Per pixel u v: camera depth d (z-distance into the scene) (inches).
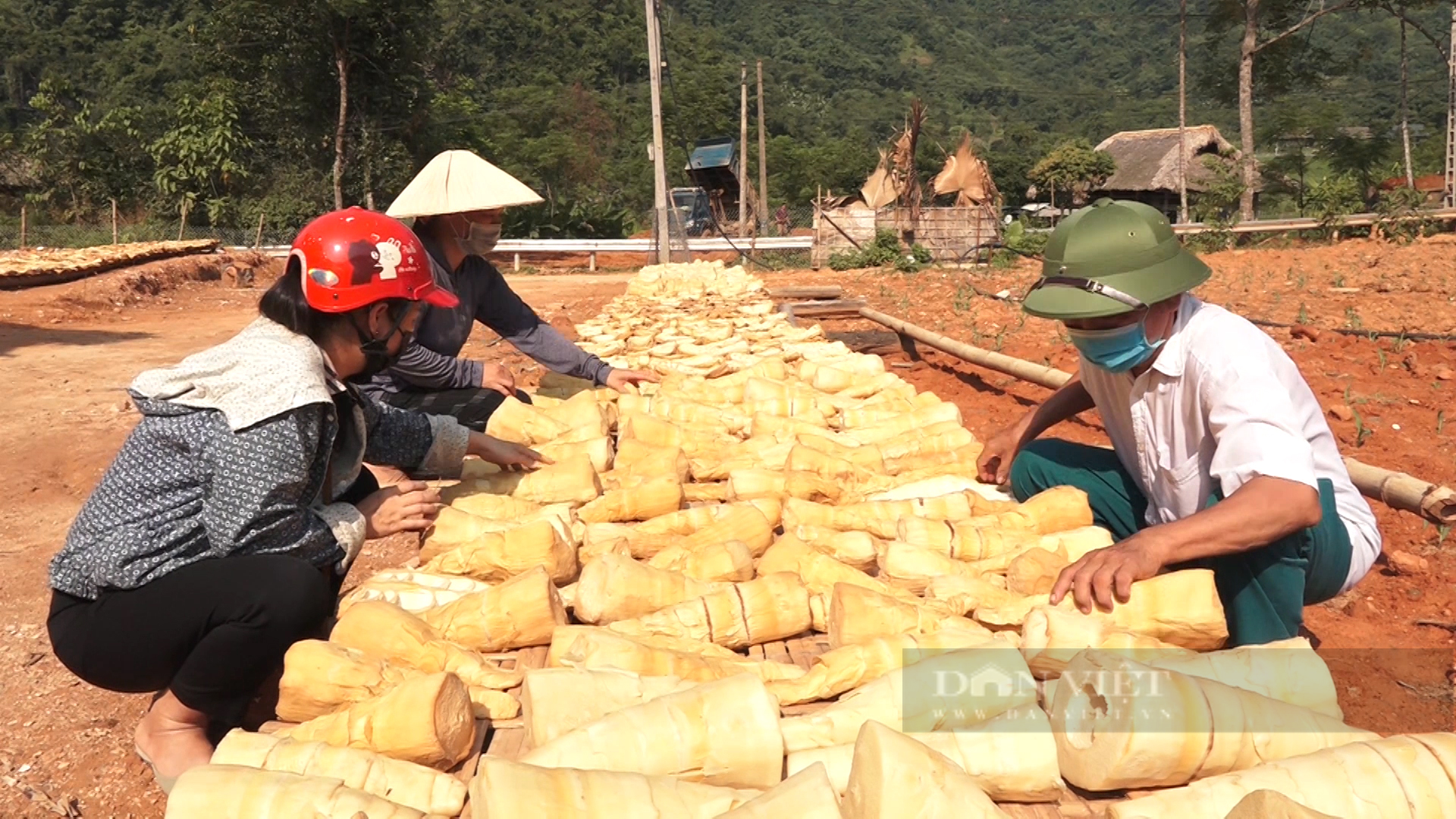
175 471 110.1
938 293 614.2
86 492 244.2
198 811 85.7
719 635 120.4
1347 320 438.6
